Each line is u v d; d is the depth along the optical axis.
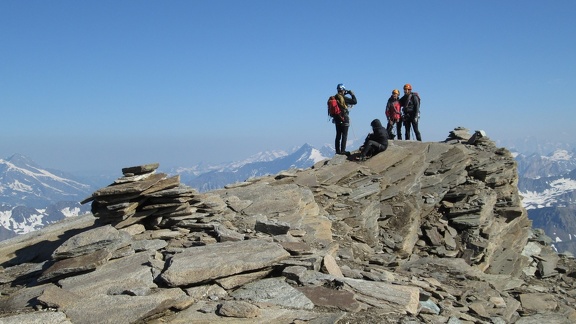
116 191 13.71
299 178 20.59
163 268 10.59
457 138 28.38
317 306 9.48
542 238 24.38
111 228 12.27
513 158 24.06
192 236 13.27
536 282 19.38
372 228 18.33
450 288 13.66
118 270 10.61
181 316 8.75
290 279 10.60
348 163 22.48
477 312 11.98
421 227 19.89
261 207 16.48
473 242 19.09
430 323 9.72
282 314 8.91
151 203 14.54
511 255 20.45
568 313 13.87
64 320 8.27
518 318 12.80
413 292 10.64
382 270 14.02
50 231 17.73
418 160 22.72
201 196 15.66
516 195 23.00
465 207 20.27
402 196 20.41
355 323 8.84
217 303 9.30
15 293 10.45
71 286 10.01
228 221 14.74
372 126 23.50
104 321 8.23
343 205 18.92
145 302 8.79
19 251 14.87
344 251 15.22
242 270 10.37
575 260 22.42
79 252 11.39
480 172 22.56
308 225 15.93
